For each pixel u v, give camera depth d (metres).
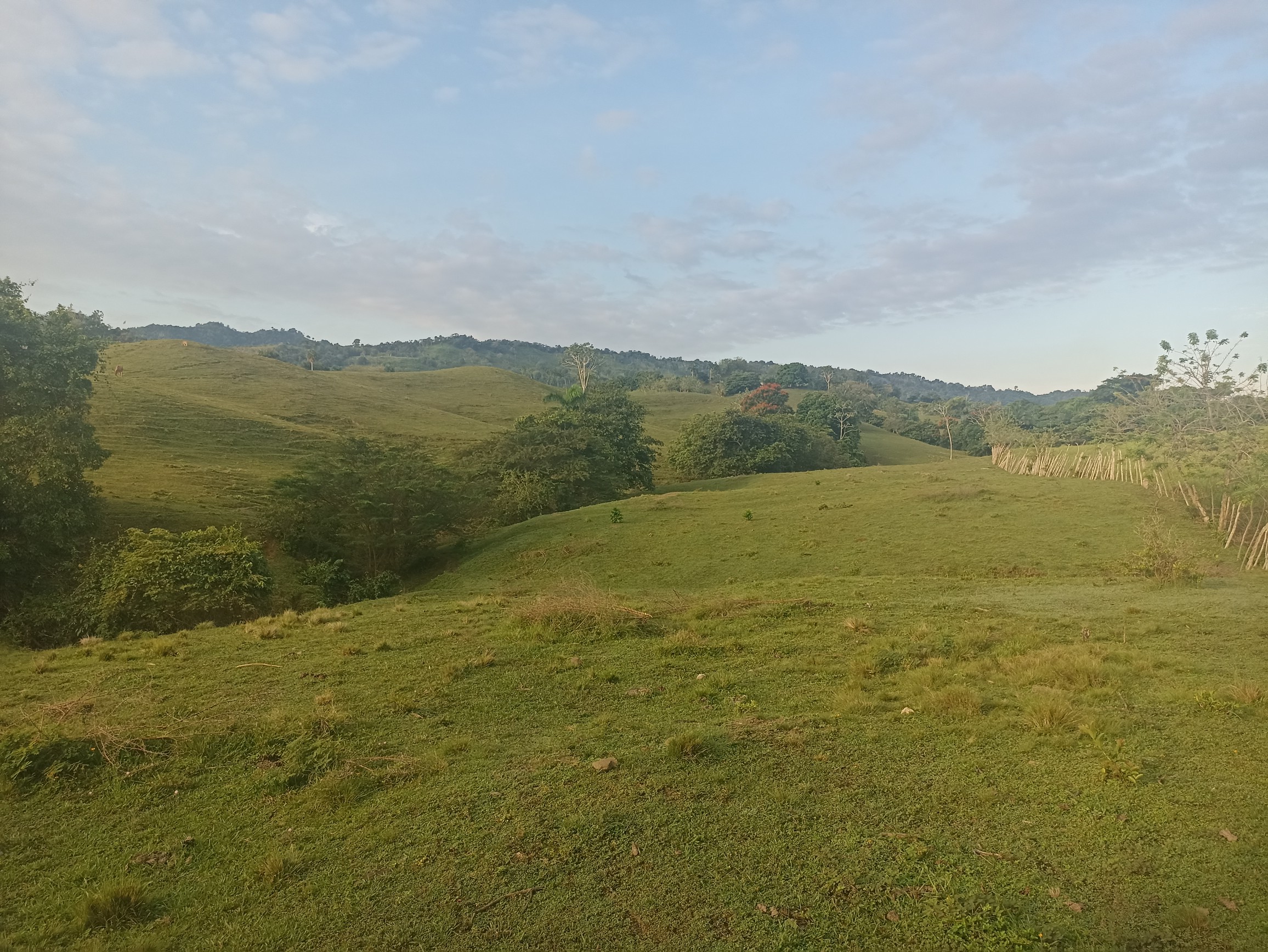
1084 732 8.33
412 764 8.16
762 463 73.75
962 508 34.31
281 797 7.62
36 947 5.32
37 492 26.31
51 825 7.19
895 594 18.72
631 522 37.91
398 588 31.38
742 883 5.74
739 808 6.91
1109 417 44.12
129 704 10.32
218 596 20.83
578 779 7.62
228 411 73.75
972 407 132.00
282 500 35.94
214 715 9.85
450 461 54.41
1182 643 12.74
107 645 14.23
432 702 10.27
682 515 38.72
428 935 5.26
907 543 29.64
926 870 5.83
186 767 8.33
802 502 40.19
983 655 12.34
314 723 9.23
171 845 6.75
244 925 5.49
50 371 28.98
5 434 26.61
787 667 11.71
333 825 6.96
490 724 9.48
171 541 22.53
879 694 10.21
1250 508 27.20
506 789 7.47
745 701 10.02
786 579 25.67
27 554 25.38
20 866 6.49
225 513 41.03
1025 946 4.93
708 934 5.16
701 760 7.98
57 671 12.34
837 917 5.30
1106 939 4.98
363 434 78.62
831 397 107.12
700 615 15.45
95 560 23.58
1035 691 10.01
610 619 14.34
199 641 14.31
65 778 8.05
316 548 36.03
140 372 91.19
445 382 126.19
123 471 48.94
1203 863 5.79
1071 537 28.23
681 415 126.25
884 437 120.81
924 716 9.20
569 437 53.34
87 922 5.57
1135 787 7.06
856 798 7.06
